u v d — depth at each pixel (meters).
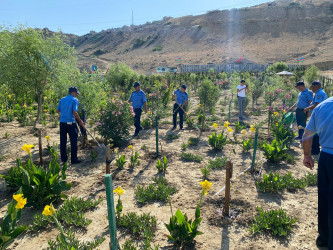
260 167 5.76
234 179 5.14
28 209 4.01
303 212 3.93
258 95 15.27
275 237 3.36
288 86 16.33
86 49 133.25
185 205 4.17
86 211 3.99
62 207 3.95
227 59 75.25
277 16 105.56
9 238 2.71
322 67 47.19
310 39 82.19
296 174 5.38
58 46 9.49
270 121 9.46
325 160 2.78
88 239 3.32
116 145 7.56
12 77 8.99
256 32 97.38
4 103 12.12
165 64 79.50
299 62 62.84
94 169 5.73
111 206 2.45
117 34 138.75
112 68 22.19
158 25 139.75
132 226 3.54
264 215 3.71
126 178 5.24
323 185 2.88
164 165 5.52
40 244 3.22
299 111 7.32
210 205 4.15
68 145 7.49
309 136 2.99
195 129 9.78
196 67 59.78
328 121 2.73
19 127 9.70
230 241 3.28
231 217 3.78
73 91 6.05
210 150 7.12
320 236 3.09
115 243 2.51
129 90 19.03
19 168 4.50
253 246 3.18
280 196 4.44
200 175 5.41
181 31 114.31
